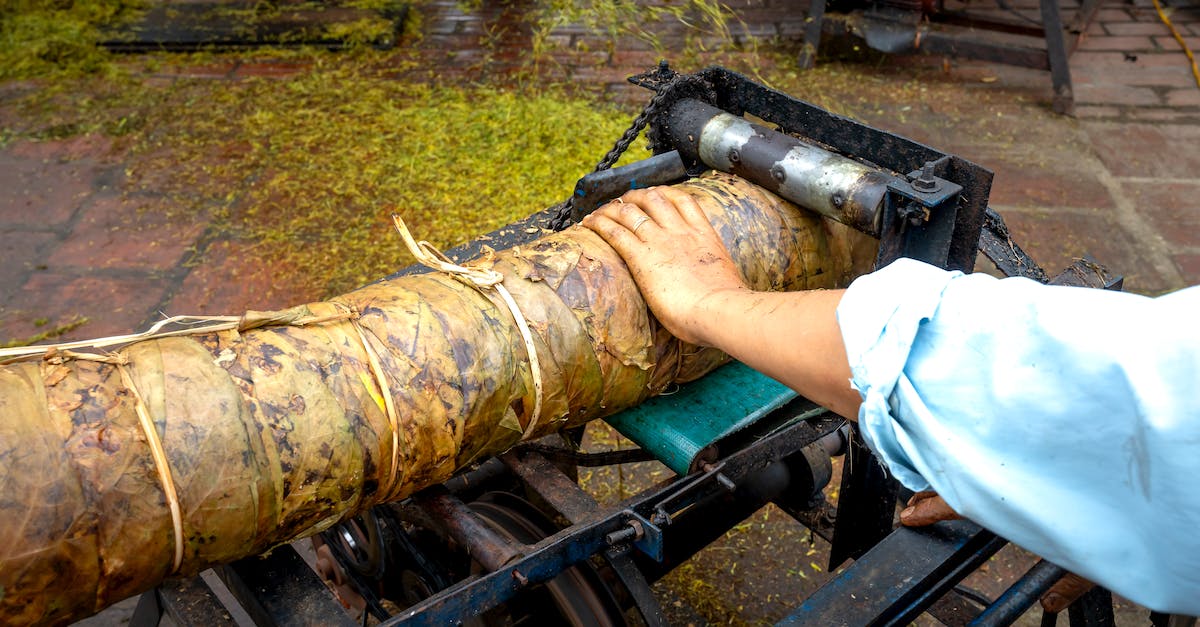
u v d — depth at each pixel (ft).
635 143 13.23
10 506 2.98
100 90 14.84
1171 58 16.51
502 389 3.95
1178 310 1.79
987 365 2.04
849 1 15.84
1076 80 15.61
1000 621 4.78
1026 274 5.42
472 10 17.89
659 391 4.68
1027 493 1.98
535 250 4.36
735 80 5.38
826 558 7.94
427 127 13.67
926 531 4.57
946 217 4.15
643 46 16.30
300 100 14.51
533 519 5.67
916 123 14.15
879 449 2.30
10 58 15.60
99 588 3.23
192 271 10.94
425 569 5.32
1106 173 12.99
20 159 12.98
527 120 13.71
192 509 3.28
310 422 3.50
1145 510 1.86
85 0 17.43
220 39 16.20
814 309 2.70
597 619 5.16
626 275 4.28
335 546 6.08
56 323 10.14
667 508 4.58
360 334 3.75
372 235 11.46
